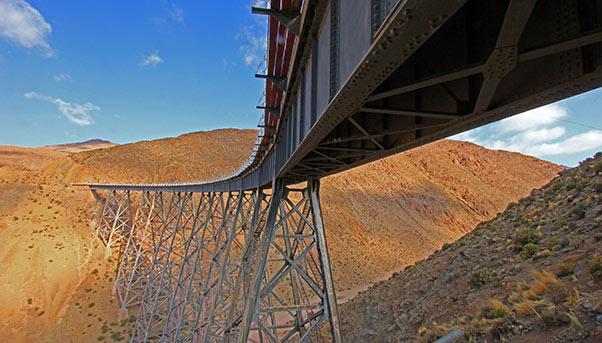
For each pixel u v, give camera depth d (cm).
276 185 1067
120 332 2625
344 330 2022
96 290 3059
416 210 6525
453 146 10094
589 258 833
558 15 278
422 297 1623
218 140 7619
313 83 502
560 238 1123
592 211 1128
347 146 696
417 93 465
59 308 2814
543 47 259
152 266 2652
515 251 1300
